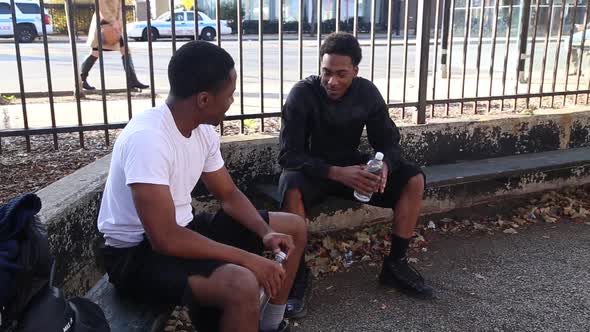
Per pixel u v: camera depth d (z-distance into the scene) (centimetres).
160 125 208
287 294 256
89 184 275
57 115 473
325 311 305
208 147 237
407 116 466
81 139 365
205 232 247
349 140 338
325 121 329
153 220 200
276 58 1327
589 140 514
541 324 293
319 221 389
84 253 266
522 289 330
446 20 674
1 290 143
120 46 666
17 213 155
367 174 302
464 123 445
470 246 390
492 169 421
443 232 414
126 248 221
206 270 202
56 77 888
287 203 309
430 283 336
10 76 903
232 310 197
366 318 298
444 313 304
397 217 316
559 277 345
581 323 294
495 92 598
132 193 200
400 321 296
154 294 214
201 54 208
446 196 430
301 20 392
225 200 249
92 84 801
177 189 221
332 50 311
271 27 2012
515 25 722
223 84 211
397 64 1155
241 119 388
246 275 198
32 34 1898
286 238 238
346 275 347
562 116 490
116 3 649
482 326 291
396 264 323
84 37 2045
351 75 316
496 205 453
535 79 699
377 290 328
